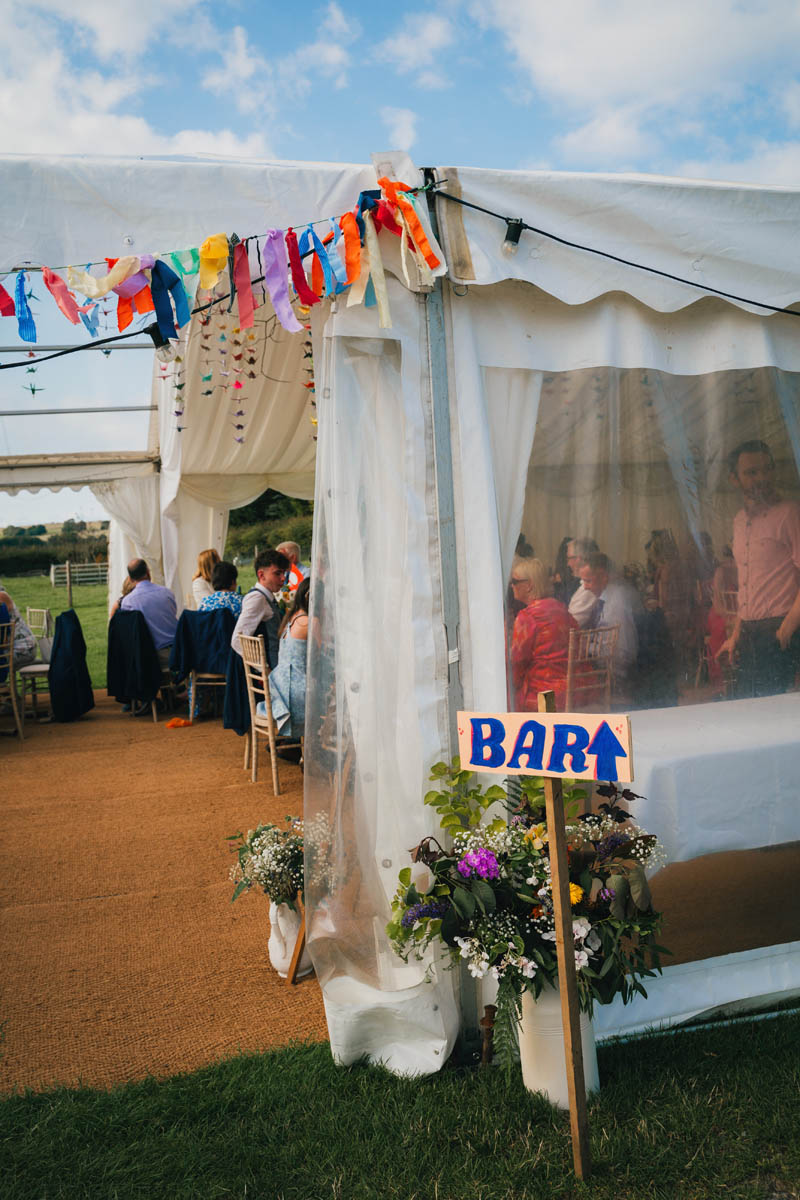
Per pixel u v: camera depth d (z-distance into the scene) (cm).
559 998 241
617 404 292
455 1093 247
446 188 260
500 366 281
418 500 269
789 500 308
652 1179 212
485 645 273
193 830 488
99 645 1583
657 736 296
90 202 236
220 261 237
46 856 453
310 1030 288
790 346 308
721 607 303
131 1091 252
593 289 273
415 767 269
